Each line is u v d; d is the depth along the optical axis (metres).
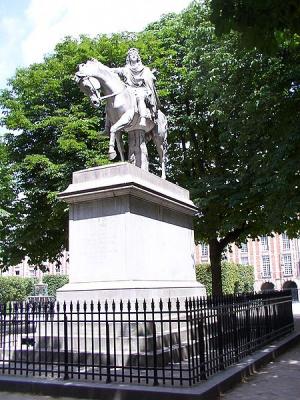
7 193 22.84
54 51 24.81
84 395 7.13
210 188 21.23
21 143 23.19
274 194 17.22
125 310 9.03
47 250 24.33
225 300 9.18
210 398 6.74
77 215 10.34
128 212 9.76
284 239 83.69
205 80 20.12
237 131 19.27
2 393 7.63
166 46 24.89
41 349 9.20
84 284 9.81
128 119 11.20
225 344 8.70
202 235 23.70
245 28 6.36
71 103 23.03
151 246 10.48
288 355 11.10
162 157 13.00
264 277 83.62
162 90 22.23
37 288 65.38
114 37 23.39
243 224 23.19
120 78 12.00
